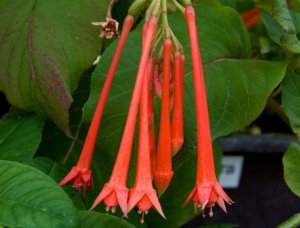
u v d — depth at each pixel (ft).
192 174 0.98
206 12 0.83
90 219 0.67
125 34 0.68
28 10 0.75
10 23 0.76
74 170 0.67
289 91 0.82
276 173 1.27
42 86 0.73
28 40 0.74
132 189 0.60
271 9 0.76
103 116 0.75
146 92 0.63
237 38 0.83
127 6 0.84
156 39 0.67
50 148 0.86
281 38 0.78
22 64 0.74
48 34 0.74
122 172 0.61
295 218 0.83
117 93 0.75
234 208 1.30
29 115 0.81
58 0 0.75
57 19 0.74
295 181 0.82
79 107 0.87
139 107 0.64
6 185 0.62
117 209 0.87
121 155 0.61
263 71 0.79
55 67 0.73
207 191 0.62
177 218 1.00
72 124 0.87
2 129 0.80
